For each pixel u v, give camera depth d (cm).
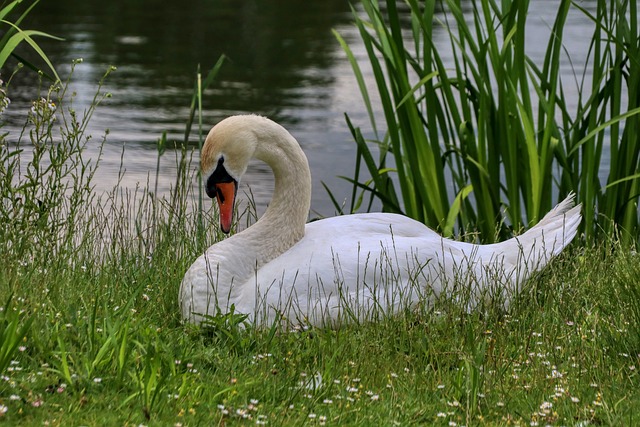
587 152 1322
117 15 3734
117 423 660
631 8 1312
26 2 3862
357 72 1428
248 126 992
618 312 964
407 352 881
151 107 2366
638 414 746
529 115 1341
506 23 1371
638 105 1327
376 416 720
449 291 962
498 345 877
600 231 1368
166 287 1023
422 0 3662
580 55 2939
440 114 1378
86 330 797
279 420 694
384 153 1462
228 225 988
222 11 3950
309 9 4050
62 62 2842
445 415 723
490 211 1380
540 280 1061
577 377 820
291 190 993
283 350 855
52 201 1042
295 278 936
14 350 701
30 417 659
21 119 2212
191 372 773
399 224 1044
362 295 952
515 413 749
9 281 872
